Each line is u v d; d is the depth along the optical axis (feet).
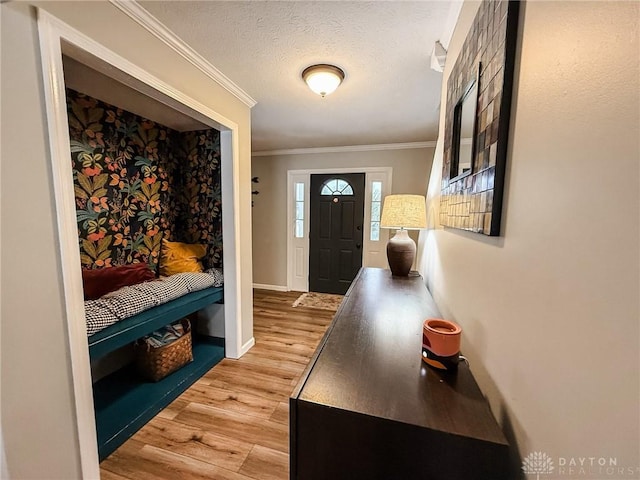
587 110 1.47
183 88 5.67
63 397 3.63
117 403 5.98
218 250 8.89
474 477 1.97
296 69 6.44
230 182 7.67
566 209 1.61
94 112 6.67
